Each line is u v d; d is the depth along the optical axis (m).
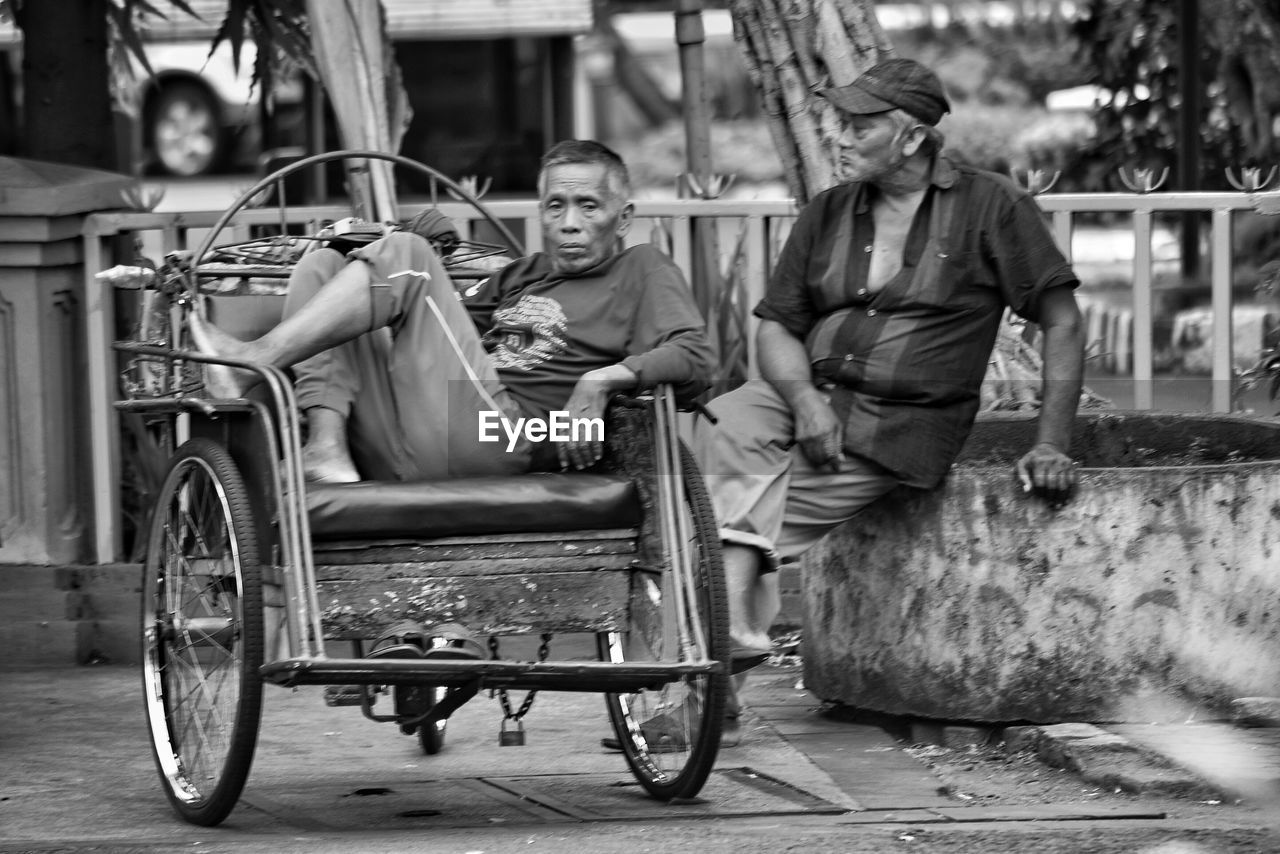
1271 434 10.82
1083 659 9.52
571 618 8.23
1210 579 9.48
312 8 12.71
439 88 28.80
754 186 42.75
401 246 8.45
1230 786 8.55
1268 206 12.65
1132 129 21.06
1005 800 8.67
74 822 8.35
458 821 8.39
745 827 8.11
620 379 8.12
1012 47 39.72
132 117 24.14
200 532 8.41
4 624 12.48
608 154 8.92
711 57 45.88
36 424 12.57
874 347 9.63
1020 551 9.55
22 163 12.75
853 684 10.25
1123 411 11.52
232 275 9.16
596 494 8.17
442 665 7.47
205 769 8.35
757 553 9.60
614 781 9.23
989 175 9.73
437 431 8.48
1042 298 9.66
